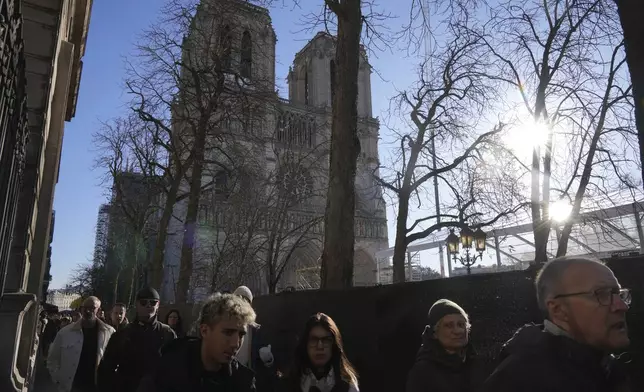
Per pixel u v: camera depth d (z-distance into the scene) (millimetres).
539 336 1629
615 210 17641
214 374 2416
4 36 3350
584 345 1560
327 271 7629
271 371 4078
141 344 4387
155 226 35406
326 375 3490
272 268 17531
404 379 4410
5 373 4789
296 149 37688
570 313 1596
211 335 2379
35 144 6625
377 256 46000
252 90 20141
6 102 3797
